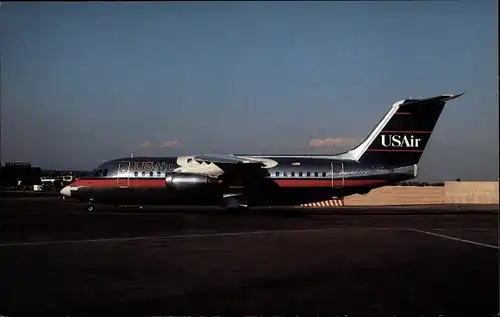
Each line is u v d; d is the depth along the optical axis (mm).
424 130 31922
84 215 30203
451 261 13375
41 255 14141
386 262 13164
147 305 8453
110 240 17766
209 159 30438
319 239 18438
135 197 32625
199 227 22812
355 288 9883
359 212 37125
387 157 32000
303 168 32062
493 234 20562
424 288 9906
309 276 11125
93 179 32844
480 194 59656
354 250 15469
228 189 31438
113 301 8719
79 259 13430
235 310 8172
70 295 9141
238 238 18609
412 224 25641
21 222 25078
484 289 9828
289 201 32219
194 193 31375
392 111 31859
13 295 9125
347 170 32031
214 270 11828
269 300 8859
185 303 8609
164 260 13328
